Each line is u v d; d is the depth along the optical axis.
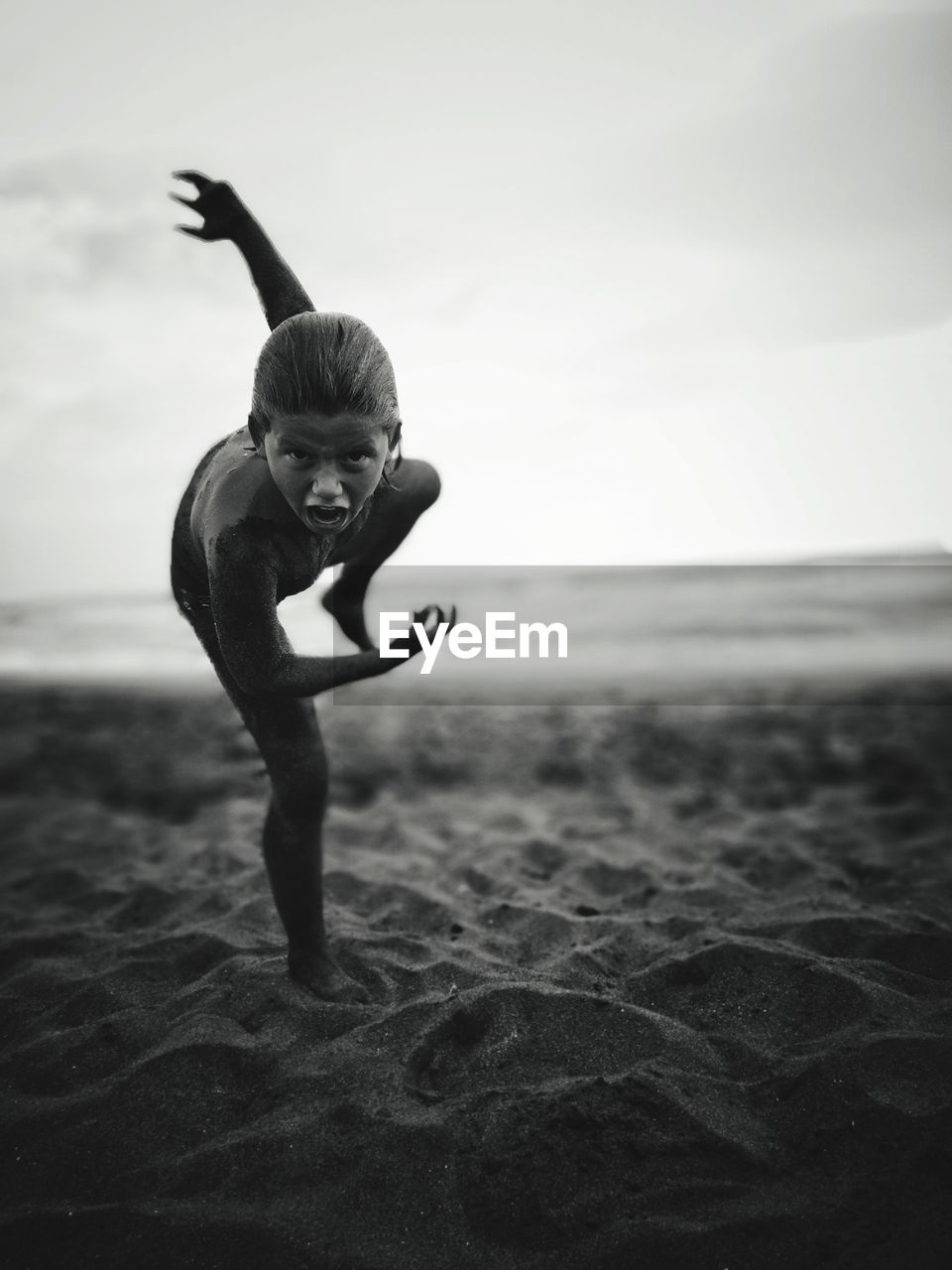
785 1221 1.85
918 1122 2.11
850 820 4.93
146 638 18.67
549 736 8.09
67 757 7.36
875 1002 2.66
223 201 2.32
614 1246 1.81
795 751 7.05
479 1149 2.06
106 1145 2.19
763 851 4.38
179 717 9.19
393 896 3.81
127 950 3.26
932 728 7.70
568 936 3.35
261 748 2.60
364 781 6.34
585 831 4.92
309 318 1.85
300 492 1.87
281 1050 2.49
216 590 2.07
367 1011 2.67
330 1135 2.12
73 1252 1.86
